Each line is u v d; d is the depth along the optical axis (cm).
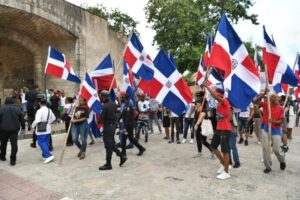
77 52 1748
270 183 575
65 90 1786
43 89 1836
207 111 736
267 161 634
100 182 590
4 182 589
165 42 2398
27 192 536
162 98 766
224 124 595
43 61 1844
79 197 513
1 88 1938
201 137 768
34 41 1789
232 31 644
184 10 2286
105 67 895
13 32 1678
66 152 860
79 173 650
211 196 512
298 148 939
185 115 1018
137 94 1023
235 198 503
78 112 775
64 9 1655
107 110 670
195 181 591
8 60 1978
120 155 700
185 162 742
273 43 695
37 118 732
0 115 706
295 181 586
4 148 754
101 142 1023
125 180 601
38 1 1498
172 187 558
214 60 616
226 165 602
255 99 671
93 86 803
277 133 641
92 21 1878
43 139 742
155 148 923
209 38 964
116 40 2223
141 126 1031
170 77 764
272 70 693
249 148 922
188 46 2281
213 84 744
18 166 705
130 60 793
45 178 615
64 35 1731
